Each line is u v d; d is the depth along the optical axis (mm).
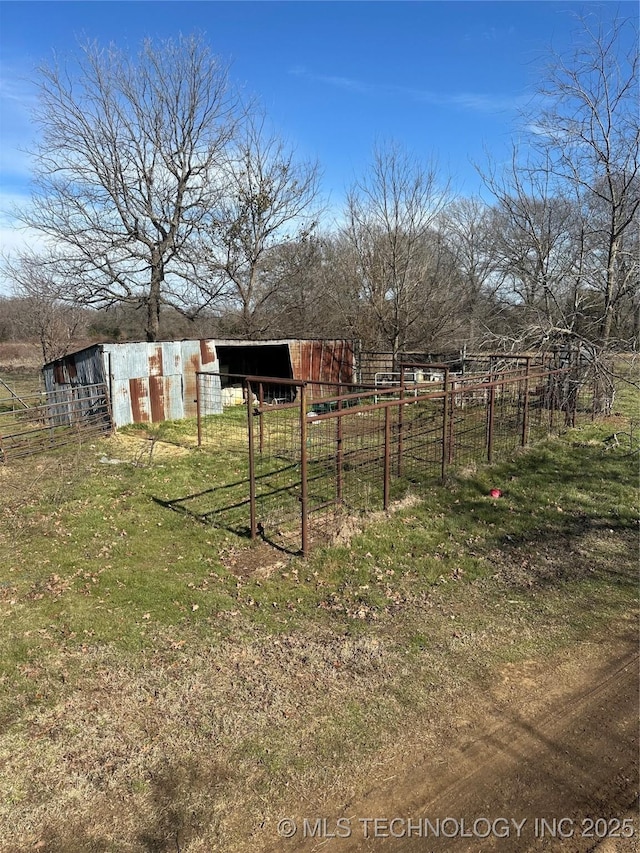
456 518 7031
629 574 5648
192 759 3270
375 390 7195
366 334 22703
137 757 3279
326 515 6949
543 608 5023
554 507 7410
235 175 22172
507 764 3242
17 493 8031
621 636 4590
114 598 5090
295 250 24609
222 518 7023
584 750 3350
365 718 3615
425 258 22625
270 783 3105
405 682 3982
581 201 14695
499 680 4023
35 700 3754
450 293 23891
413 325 22672
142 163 20422
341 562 5840
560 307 14836
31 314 23453
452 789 3072
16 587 5285
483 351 14945
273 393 18266
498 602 5129
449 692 3883
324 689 3898
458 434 10164
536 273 16328
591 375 13078
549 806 2965
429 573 5656
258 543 6281
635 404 15516
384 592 5281
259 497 7727
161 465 9516
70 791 3051
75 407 13820
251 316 23938
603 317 14328
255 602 5070
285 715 3637
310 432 11125
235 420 13742
